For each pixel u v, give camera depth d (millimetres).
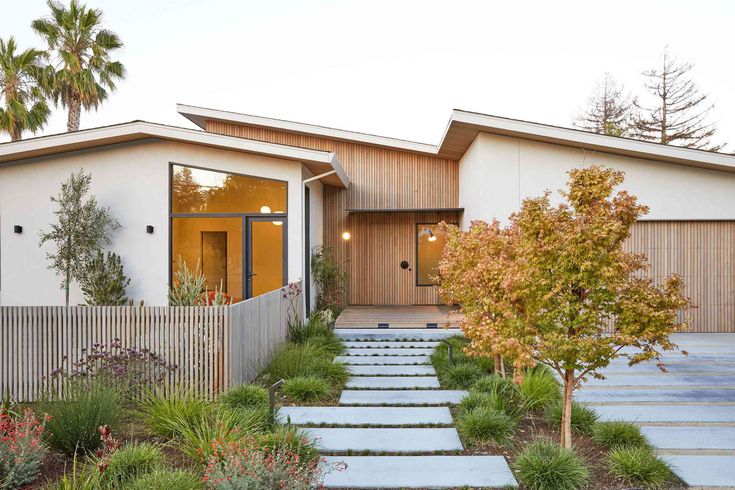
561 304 3674
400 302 12172
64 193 8344
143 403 4727
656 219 8805
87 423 3818
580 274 3574
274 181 8797
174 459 3648
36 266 8945
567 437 3795
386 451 3908
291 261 8734
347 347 7949
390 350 7746
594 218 3617
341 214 12133
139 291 8844
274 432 3941
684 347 7711
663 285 3664
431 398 5301
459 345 7336
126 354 4945
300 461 3480
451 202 12047
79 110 16734
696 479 3422
